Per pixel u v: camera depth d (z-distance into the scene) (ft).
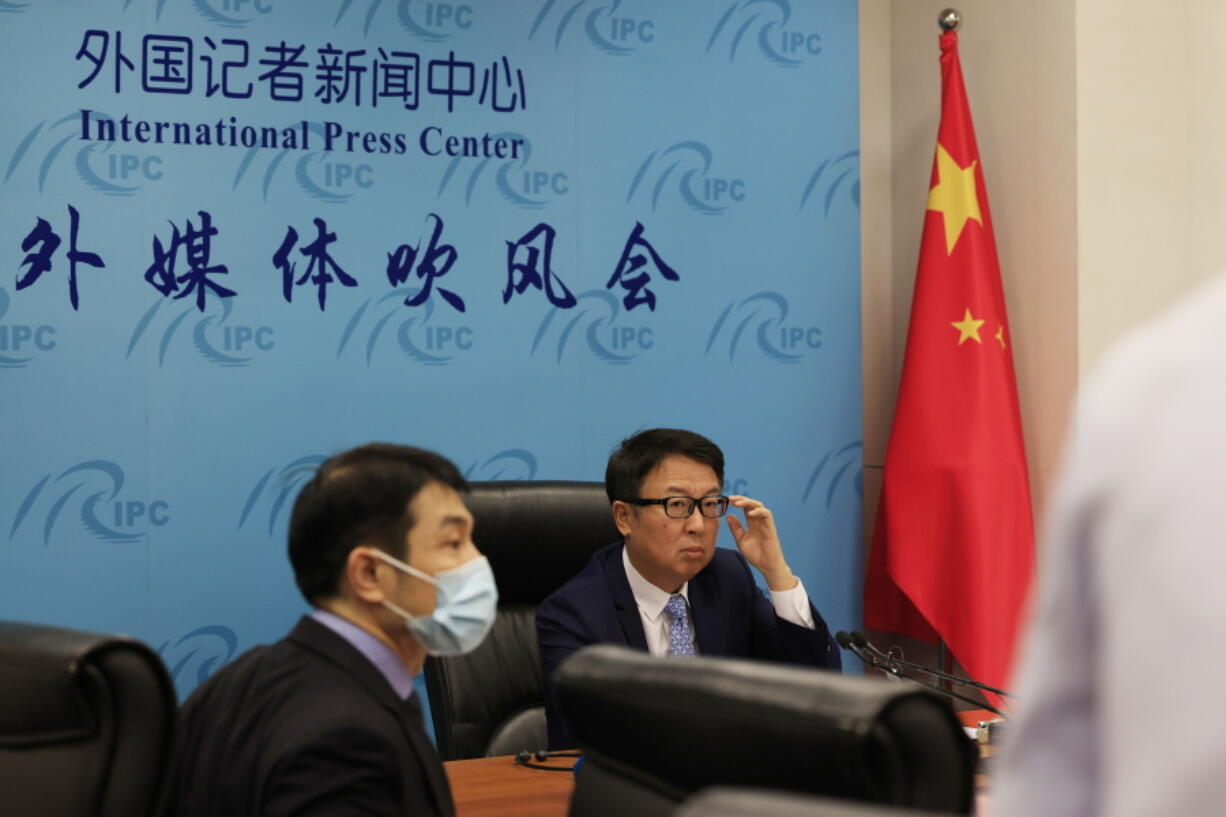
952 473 11.66
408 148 11.29
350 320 11.12
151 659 3.86
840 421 12.53
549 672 7.95
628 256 11.91
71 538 10.39
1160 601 1.73
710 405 12.12
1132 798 1.73
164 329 10.64
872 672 12.68
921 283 12.03
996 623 11.44
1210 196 11.64
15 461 10.26
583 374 11.78
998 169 12.26
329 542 4.69
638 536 8.13
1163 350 1.85
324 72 11.07
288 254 10.96
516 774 6.88
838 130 12.57
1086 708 1.93
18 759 3.90
